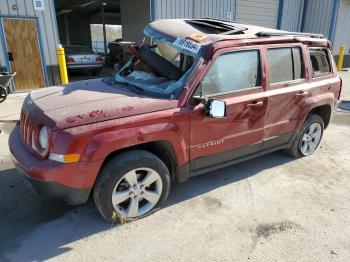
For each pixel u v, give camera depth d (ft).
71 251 9.51
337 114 26.35
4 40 32.40
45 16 33.83
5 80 27.71
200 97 10.77
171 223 10.90
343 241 10.28
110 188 9.88
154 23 13.20
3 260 9.10
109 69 61.77
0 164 15.10
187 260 9.27
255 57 12.46
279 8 53.57
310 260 9.41
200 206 11.96
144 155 10.28
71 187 9.25
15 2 32.01
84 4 77.61
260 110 12.77
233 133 12.25
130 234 10.29
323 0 55.77
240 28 12.98
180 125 10.57
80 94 11.25
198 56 11.07
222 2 46.62
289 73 14.05
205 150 11.66
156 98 10.73
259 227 10.84
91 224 10.73
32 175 9.20
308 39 14.83
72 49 51.47
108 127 9.31
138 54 13.21
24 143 10.62
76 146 8.91
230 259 9.35
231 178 14.23
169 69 11.92
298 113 14.69
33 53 34.14
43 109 9.90
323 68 16.15
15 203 11.86
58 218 11.02
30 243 9.80
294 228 10.84
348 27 61.72
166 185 11.14
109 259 9.23
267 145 14.10
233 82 11.96
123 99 10.45
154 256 9.39
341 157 16.99
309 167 15.61
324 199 12.74
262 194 12.95
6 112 24.82
